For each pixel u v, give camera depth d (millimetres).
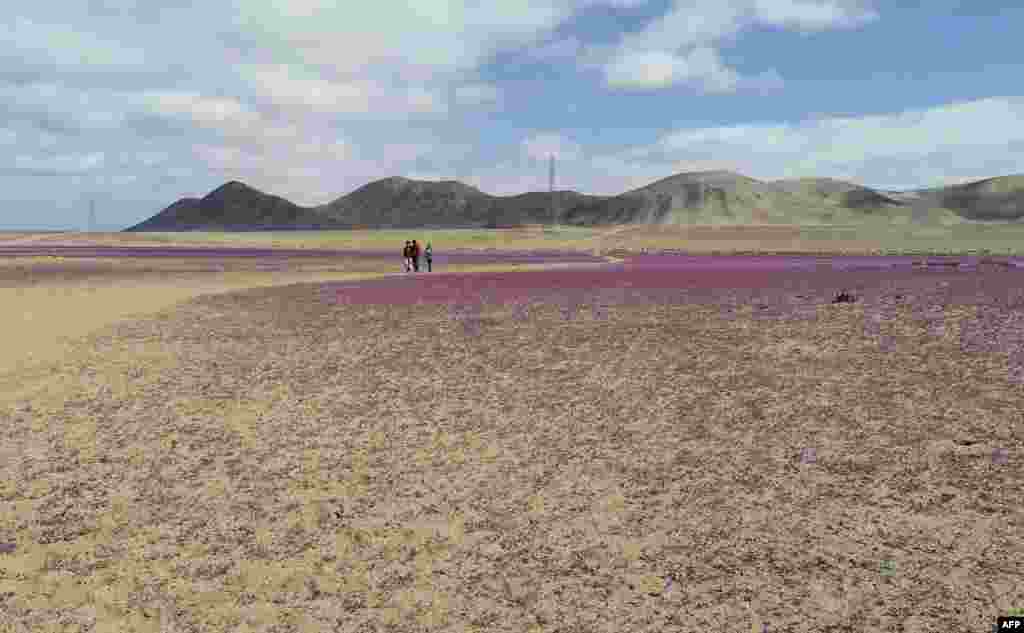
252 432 10805
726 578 6125
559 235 156750
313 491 8430
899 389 12000
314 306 27234
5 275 45125
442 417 11438
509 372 14602
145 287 36875
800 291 29969
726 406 11469
